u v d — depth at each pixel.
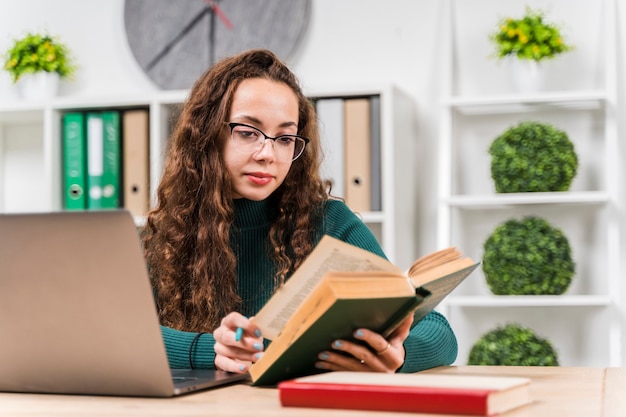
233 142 1.70
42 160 3.40
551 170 2.73
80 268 1.08
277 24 3.16
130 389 1.12
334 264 1.19
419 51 3.07
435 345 1.49
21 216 1.09
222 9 3.22
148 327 1.08
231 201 1.78
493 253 2.76
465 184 3.01
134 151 3.04
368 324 1.16
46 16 3.43
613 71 2.77
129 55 3.33
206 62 3.23
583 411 0.96
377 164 2.81
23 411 1.01
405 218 2.92
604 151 2.89
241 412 0.95
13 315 1.14
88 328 1.11
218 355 1.37
